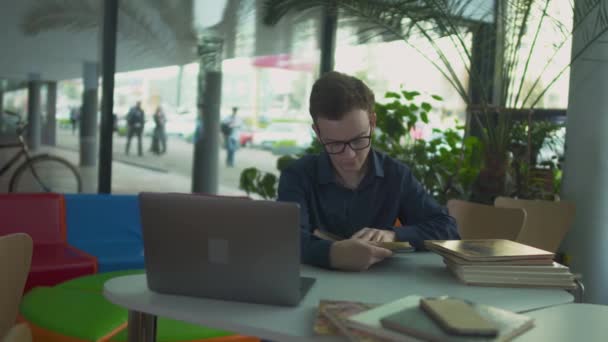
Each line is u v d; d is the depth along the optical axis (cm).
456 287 148
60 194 370
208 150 556
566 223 278
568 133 350
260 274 126
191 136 547
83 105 488
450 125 456
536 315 127
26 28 484
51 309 229
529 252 155
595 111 335
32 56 487
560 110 399
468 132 439
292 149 552
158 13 502
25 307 238
